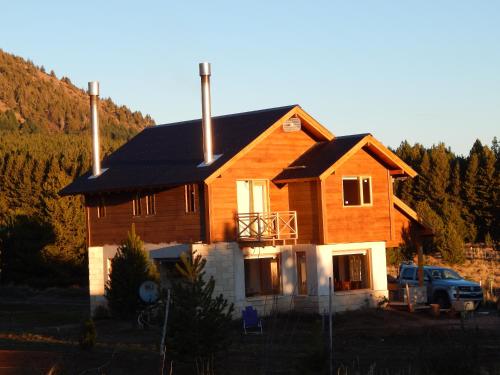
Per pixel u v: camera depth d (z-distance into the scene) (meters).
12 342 27.53
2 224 68.81
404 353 25.73
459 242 63.38
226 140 37.88
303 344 27.58
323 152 38.06
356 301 37.72
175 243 36.91
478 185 82.25
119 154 42.56
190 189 36.44
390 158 38.75
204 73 36.47
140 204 38.59
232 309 21.92
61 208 63.91
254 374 21.75
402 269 41.22
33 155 90.94
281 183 37.62
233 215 36.31
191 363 20.98
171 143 41.16
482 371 20.27
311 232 37.09
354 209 37.84
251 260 37.50
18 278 63.69
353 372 21.53
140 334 31.59
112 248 39.88
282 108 38.81
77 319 39.47
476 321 33.31
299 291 37.59
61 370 21.95
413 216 39.41
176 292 20.95
